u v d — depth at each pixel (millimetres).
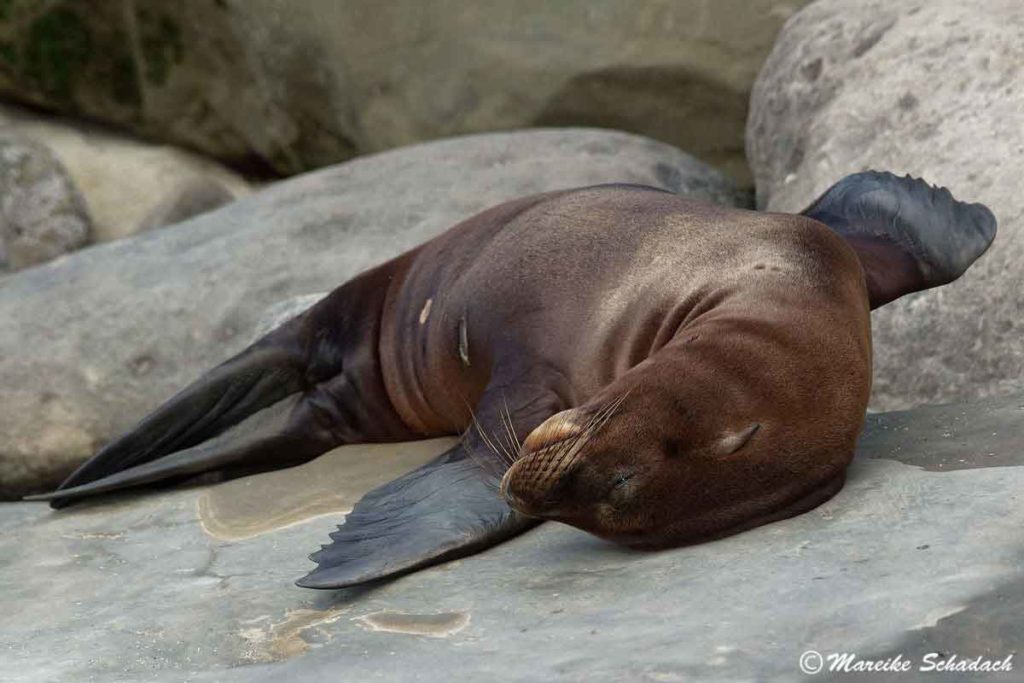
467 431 18422
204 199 42000
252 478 21703
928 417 17875
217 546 18344
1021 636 11031
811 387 15102
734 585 13320
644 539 14953
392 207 29453
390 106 38188
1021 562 12359
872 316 22250
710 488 14750
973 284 21031
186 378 26984
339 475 20891
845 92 26266
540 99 35969
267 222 29797
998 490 14305
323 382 22969
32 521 21234
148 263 29344
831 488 15211
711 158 35219
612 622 13055
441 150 31719
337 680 12633
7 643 15453
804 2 33531
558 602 13953
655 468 14547
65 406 27016
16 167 42500
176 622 15273
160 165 44312
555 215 19984
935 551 13016
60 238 42625
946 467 15531
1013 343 20375
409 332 21578
